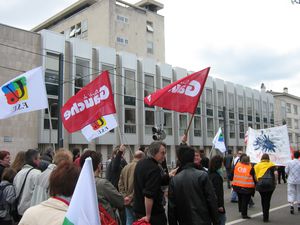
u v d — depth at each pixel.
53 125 25.84
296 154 11.08
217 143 17.05
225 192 16.59
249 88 48.38
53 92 26.16
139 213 5.08
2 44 23.89
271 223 9.38
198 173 5.01
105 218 3.98
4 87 8.14
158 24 51.94
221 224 6.58
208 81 40.38
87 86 7.98
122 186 6.73
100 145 28.97
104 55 30.08
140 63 33.44
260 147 12.93
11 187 5.41
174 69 37.25
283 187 18.70
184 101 7.01
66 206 2.71
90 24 47.19
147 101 7.28
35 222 2.63
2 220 5.35
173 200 5.07
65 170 2.81
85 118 7.99
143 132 32.22
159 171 5.04
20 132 24.19
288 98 64.19
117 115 30.69
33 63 25.34
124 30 47.03
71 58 27.72
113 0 46.09
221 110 42.19
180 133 35.94
